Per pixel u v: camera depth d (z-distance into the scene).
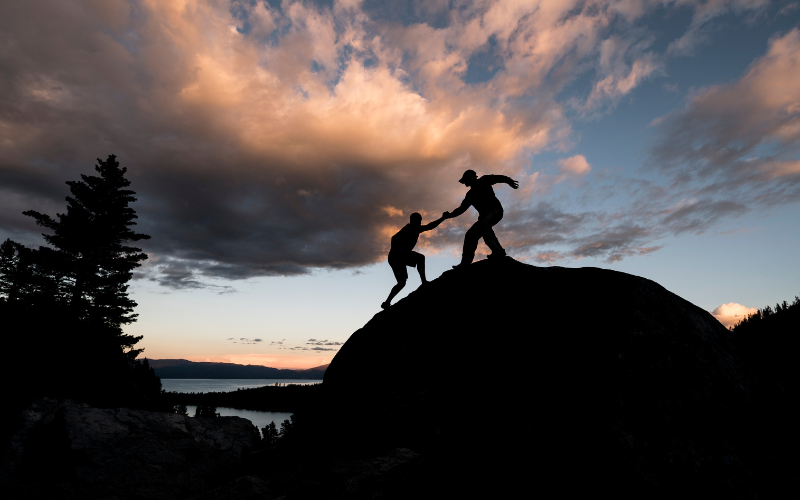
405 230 6.39
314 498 3.62
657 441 3.45
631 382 3.79
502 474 3.63
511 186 6.00
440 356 5.14
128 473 5.94
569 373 4.07
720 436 3.60
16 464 6.20
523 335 4.68
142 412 7.44
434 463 3.86
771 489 3.33
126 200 29.66
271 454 5.97
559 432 3.70
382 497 3.47
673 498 3.15
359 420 5.16
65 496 5.32
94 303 27.38
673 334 4.34
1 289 28.92
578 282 5.00
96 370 13.72
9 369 11.21
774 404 4.09
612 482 3.28
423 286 6.38
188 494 5.84
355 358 6.05
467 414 4.32
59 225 27.78
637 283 4.87
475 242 5.98
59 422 6.72
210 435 7.38
